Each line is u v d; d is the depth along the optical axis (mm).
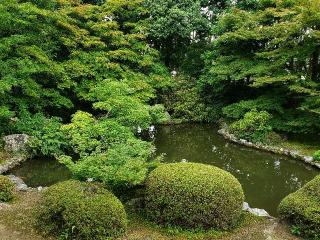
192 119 19156
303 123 14164
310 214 6988
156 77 18719
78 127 8289
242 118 16656
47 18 15102
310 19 13914
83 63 16391
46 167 11906
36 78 14625
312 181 7691
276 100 15664
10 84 11945
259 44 17641
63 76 14828
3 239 6668
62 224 6797
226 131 16531
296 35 15195
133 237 6754
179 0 21734
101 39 18234
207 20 21969
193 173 7340
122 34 18234
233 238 6961
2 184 8211
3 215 7508
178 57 22375
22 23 13234
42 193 7906
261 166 12969
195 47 22062
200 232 7055
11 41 12422
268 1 18109
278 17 16750
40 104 14180
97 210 6633
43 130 12766
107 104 8680
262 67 15852
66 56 17156
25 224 7176
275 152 13945
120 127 8266
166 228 7160
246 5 20656
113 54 17297
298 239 6961
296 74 15094
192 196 7023
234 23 17922
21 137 12180
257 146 14547
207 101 19812
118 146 7871
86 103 17375
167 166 7746
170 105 19781
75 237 6605
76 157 12391
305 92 14148
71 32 16547
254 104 15930
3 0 12953
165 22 20422
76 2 18516
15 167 11414
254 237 6992
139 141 8109
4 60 12977
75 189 7047
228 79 18266
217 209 7043
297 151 13547
